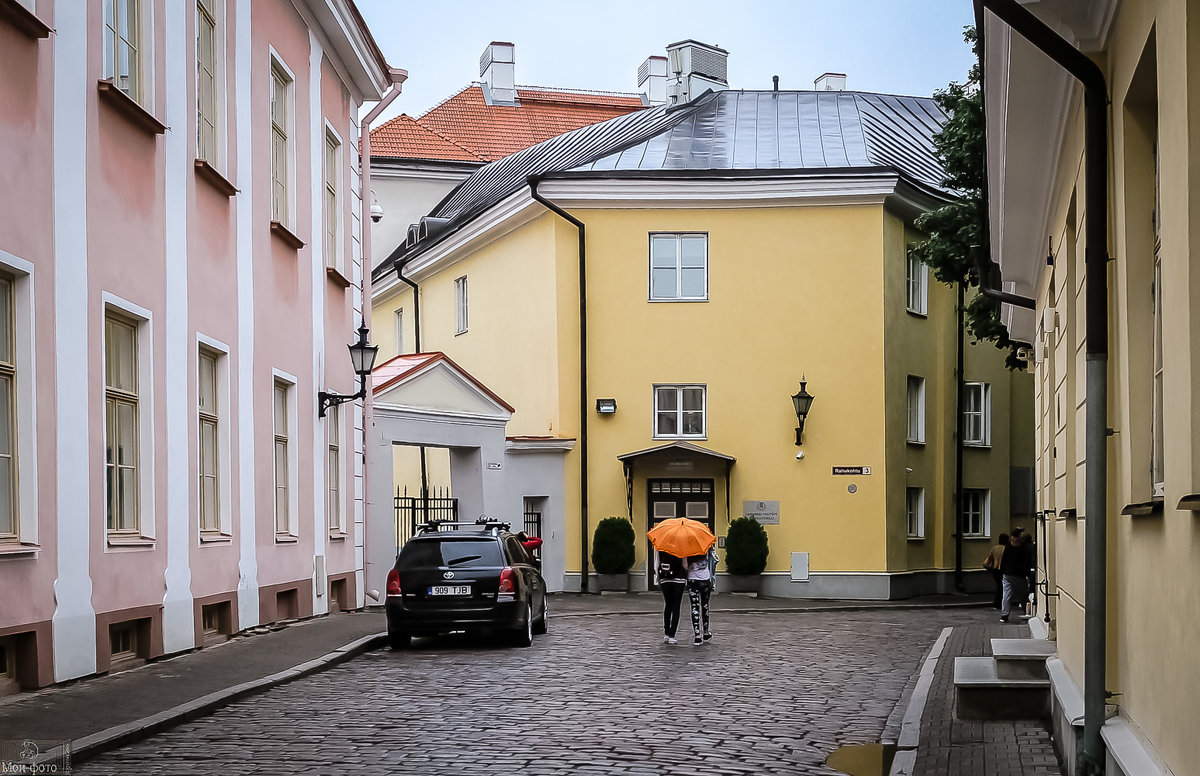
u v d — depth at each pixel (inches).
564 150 1563.7
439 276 1547.7
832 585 1253.7
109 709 420.2
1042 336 630.5
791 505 1261.1
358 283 970.1
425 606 685.3
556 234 1272.1
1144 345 279.1
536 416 1296.8
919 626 895.7
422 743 384.8
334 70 910.4
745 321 1270.9
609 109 2053.4
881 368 1261.1
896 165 1305.4
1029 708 442.0
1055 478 537.0
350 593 912.9
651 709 462.3
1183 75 216.5
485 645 716.0
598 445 1262.3
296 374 798.5
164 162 583.2
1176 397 228.1
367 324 972.6
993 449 1461.6
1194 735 215.5
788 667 612.7
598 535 1233.4
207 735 396.2
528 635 707.4
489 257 1401.3
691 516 1268.5
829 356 1264.8
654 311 1270.9
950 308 1400.1
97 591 499.8
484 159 1872.5
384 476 1011.3
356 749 373.7
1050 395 588.4
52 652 462.6
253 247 715.4
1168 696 240.1
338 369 899.4
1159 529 249.4
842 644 741.9
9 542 440.5
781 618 978.7
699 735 407.2
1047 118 415.5
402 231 1787.6
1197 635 213.3
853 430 1259.8
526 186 1269.7
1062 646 442.6
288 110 801.6
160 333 574.2
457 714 444.5
